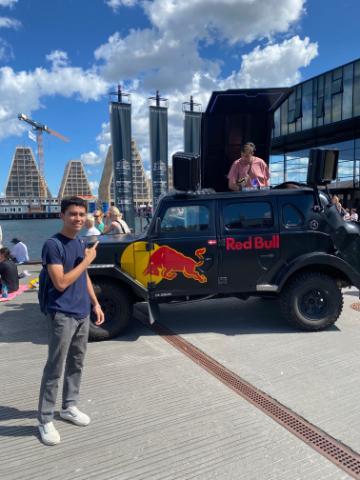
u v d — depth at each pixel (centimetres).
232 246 532
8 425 327
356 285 529
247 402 356
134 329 573
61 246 293
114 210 759
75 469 271
